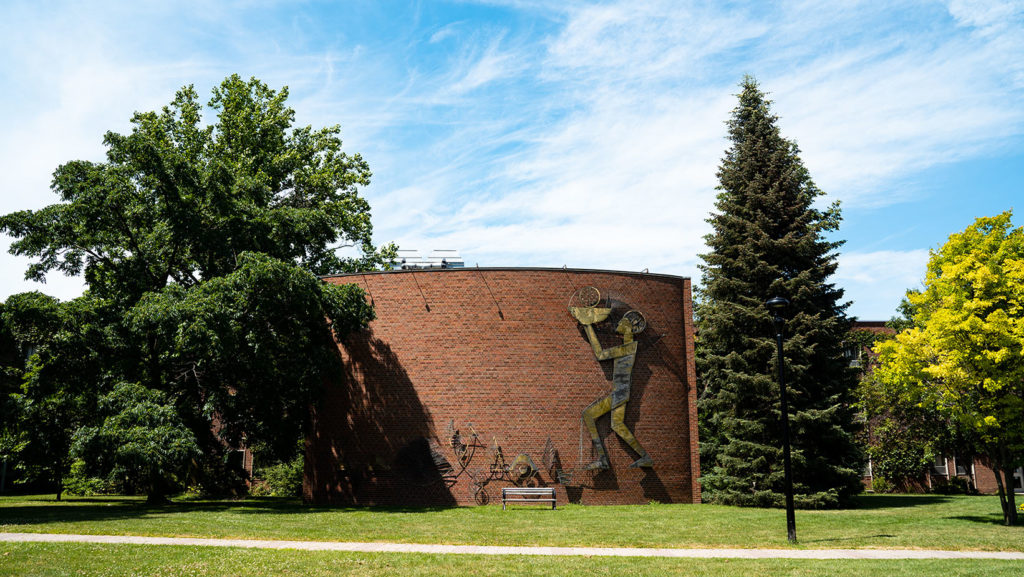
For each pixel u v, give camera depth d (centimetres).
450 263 3650
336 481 2917
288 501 3192
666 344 3056
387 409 2916
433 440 2855
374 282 3022
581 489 2830
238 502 3073
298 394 2866
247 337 2564
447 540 1772
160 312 2467
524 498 2786
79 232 2847
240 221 2967
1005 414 2167
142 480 3259
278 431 2833
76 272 2911
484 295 2942
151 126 3972
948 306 2328
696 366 3412
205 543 1648
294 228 3088
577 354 2925
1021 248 2331
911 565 1469
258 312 2609
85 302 2736
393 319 2978
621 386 2925
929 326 2302
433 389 2894
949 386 2291
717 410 3262
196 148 4112
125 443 2423
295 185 4434
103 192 2759
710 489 3048
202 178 2933
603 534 1922
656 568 1421
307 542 1705
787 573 1381
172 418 2505
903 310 3934
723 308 3106
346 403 2969
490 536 1855
